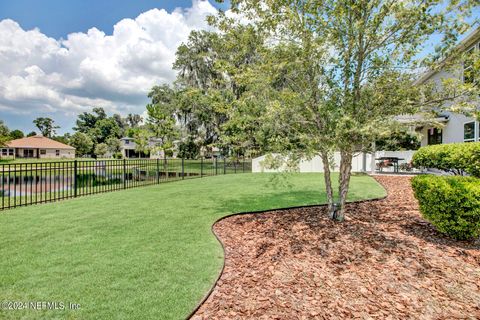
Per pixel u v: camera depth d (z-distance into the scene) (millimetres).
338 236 4102
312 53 4203
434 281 2863
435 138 12789
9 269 3049
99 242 3938
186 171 17422
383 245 3732
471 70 3961
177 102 20109
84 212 5785
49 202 6938
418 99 4355
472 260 3266
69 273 2979
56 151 52250
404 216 5133
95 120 77312
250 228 4645
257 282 2893
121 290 2662
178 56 21578
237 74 4906
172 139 19016
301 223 4801
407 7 3857
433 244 3736
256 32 4617
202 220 5156
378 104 4523
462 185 3809
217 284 2844
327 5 4168
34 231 4426
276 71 4352
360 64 4414
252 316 2324
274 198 7258
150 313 2318
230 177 13383
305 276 3012
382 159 13297
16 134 63719
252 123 4848
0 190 11492
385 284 2830
